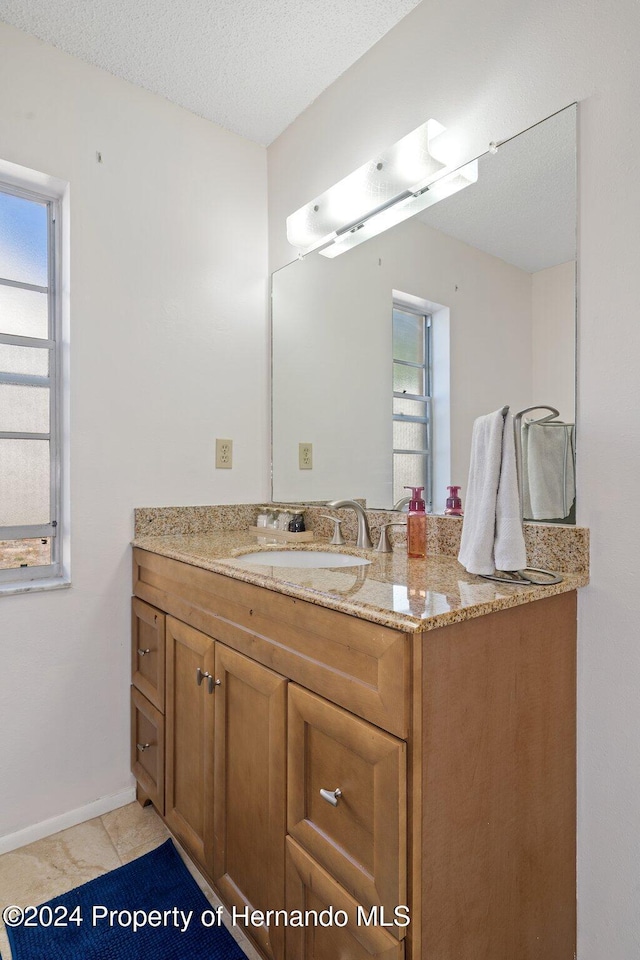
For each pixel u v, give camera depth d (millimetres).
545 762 1070
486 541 1102
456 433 1412
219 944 1248
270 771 1110
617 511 1086
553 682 1084
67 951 1222
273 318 2107
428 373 1491
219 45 1607
